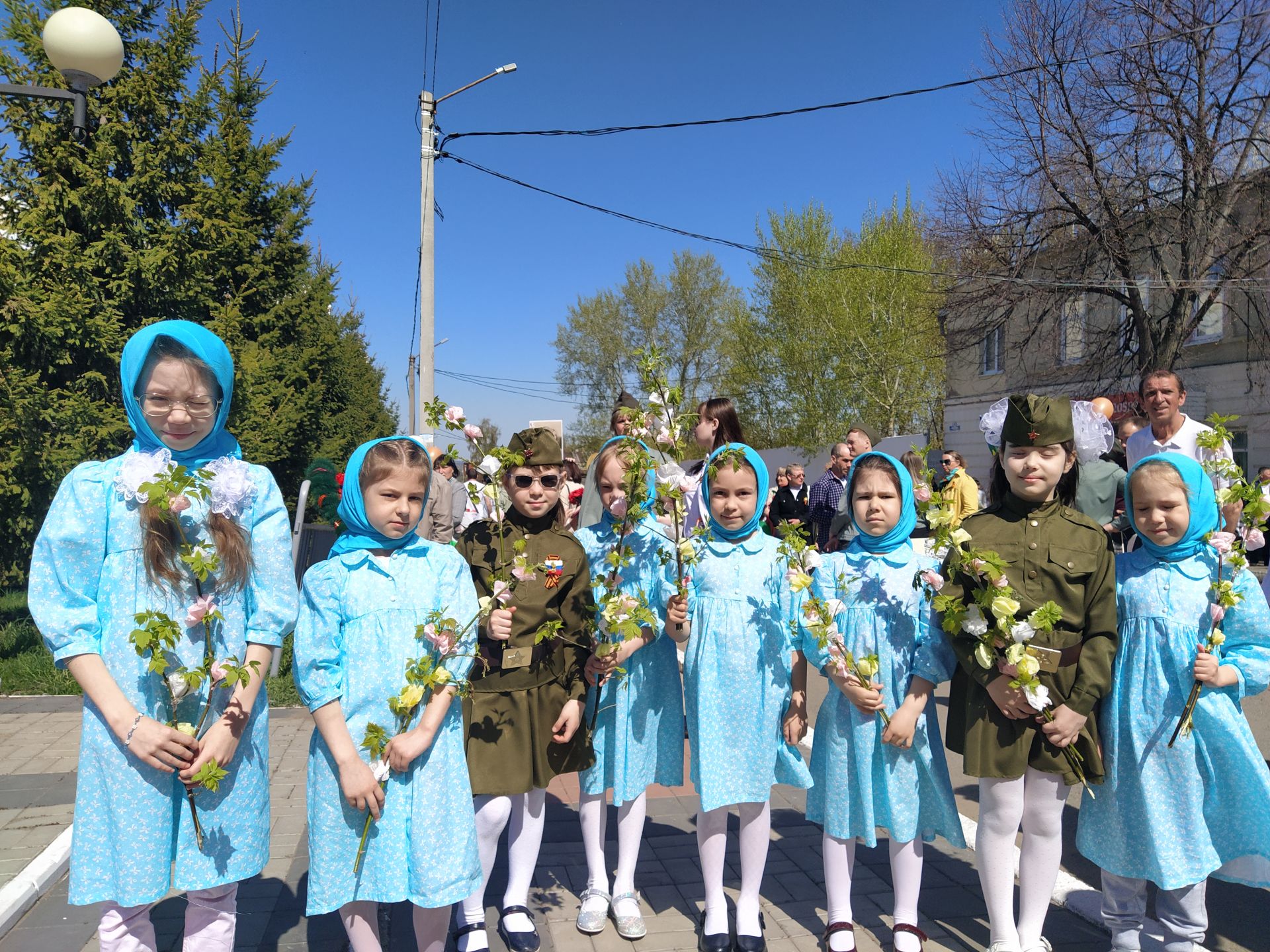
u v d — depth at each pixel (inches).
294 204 613.9
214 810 91.5
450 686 99.7
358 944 99.8
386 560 104.2
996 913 111.0
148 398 92.4
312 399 643.5
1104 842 110.3
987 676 107.3
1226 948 116.2
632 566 133.3
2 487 343.9
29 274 385.4
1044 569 108.3
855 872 142.0
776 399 1138.0
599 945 119.3
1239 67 608.1
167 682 89.7
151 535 90.0
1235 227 629.0
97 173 420.5
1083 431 118.0
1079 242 673.6
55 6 435.2
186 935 94.8
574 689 119.8
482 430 128.0
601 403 1674.5
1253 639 109.3
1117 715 110.8
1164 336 653.3
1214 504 113.5
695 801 176.1
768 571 124.5
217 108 573.3
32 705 236.1
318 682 98.3
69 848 139.8
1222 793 108.0
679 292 1612.9
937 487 127.0
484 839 113.8
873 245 1022.4
